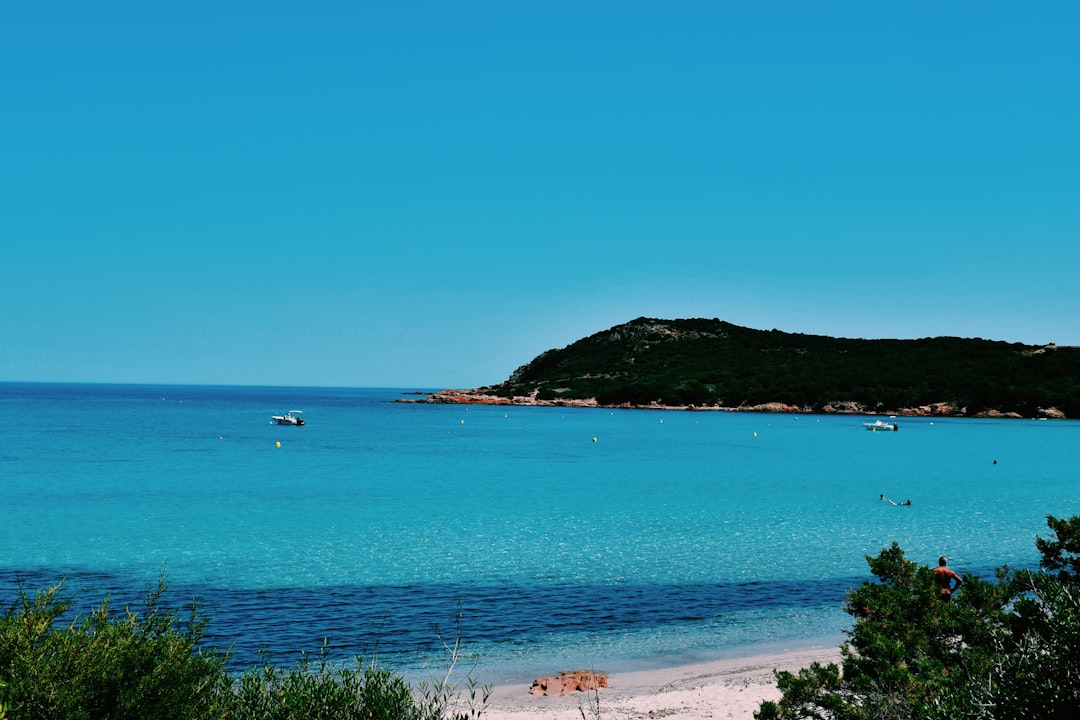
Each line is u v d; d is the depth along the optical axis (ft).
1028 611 27.20
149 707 19.84
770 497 157.28
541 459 245.45
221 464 216.33
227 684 22.63
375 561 92.07
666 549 101.30
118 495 150.71
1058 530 39.99
